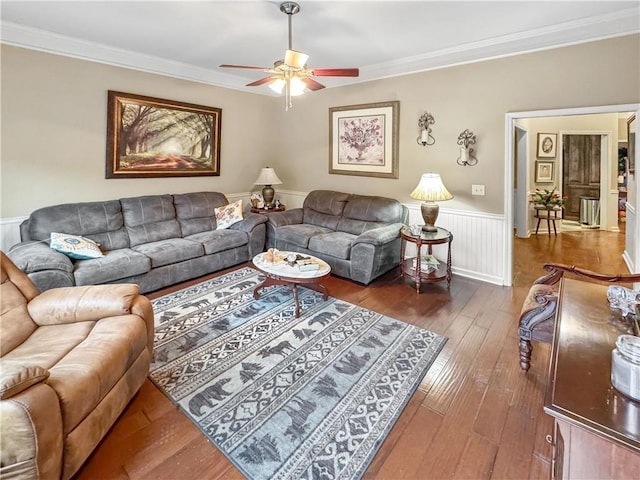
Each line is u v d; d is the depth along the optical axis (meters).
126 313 2.13
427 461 1.62
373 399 2.05
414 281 4.06
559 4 2.82
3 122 3.37
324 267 3.28
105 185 4.12
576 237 6.39
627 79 3.04
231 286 3.86
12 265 2.29
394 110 4.50
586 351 1.25
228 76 5.14
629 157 4.59
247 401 2.04
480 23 3.20
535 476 1.53
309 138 5.58
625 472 0.88
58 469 1.40
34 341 1.95
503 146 3.77
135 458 1.64
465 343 2.68
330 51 4.00
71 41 3.63
